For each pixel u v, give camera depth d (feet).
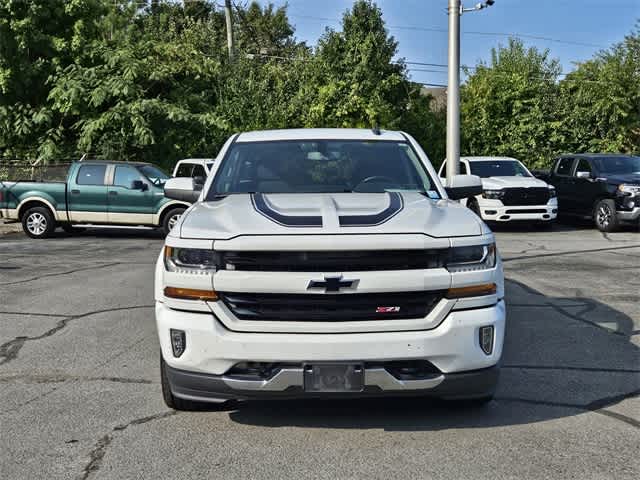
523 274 33.86
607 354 20.13
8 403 16.25
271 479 12.20
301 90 79.97
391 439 13.91
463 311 13.37
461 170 60.54
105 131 72.43
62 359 19.94
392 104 77.82
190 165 56.90
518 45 102.06
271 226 13.50
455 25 43.50
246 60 88.74
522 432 14.26
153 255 42.91
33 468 12.73
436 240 13.24
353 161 18.12
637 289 29.86
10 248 46.78
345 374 12.93
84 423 14.94
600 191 55.26
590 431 14.32
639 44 95.30
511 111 80.79
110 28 88.43
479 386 13.51
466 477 12.20
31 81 73.97
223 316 13.16
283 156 18.30
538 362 19.31
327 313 13.04
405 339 12.93
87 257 41.91
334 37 77.82
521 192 55.16
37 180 55.57
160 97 78.48
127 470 12.61
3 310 26.45
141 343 21.65
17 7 71.97
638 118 89.35
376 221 13.75
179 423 14.89
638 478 12.14
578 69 96.78
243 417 15.20
